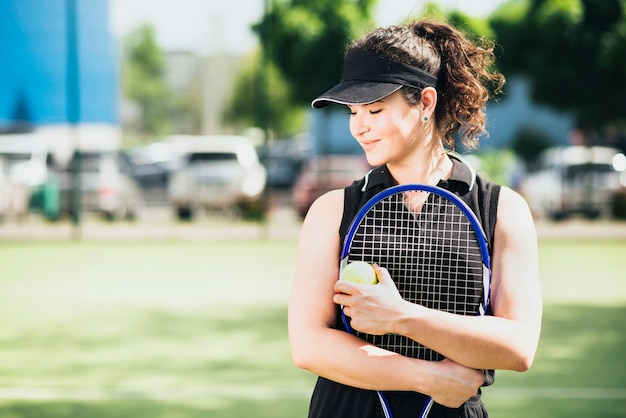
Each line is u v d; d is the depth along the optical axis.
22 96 21.28
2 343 8.21
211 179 20.64
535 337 2.14
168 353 7.72
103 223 20.64
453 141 2.38
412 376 2.10
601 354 7.58
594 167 20.73
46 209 20.17
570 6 20.70
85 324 9.16
